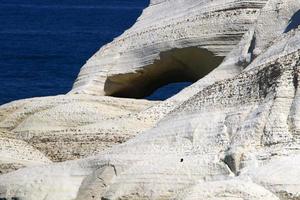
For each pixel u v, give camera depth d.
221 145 76.81
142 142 80.94
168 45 105.44
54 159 89.44
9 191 80.62
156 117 91.06
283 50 84.94
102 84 109.06
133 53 108.38
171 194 74.00
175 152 78.19
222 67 94.56
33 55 171.38
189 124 79.88
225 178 72.88
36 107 99.69
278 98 75.75
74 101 100.00
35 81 144.38
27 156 88.44
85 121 95.94
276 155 71.88
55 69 154.75
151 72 107.94
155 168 75.31
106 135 89.25
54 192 79.62
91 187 78.06
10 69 154.62
